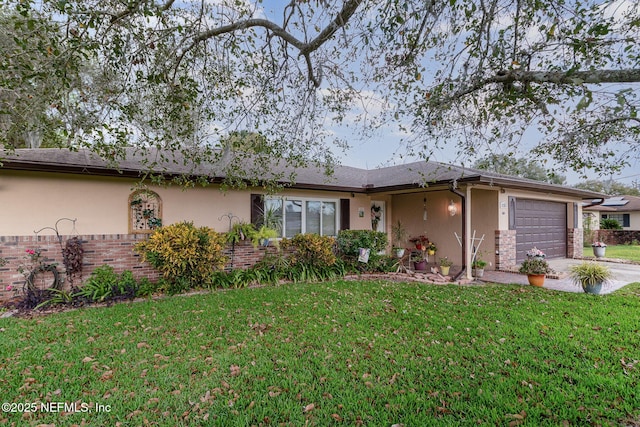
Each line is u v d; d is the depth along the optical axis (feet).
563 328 16.55
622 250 55.88
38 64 13.74
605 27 10.11
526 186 33.96
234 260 30.50
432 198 40.86
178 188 29.07
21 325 17.30
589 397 10.63
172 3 14.02
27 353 13.80
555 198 44.32
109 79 15.93
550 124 15.10
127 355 13.70
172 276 24.72
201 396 10.80
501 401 10.41
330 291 25.29
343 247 34.94
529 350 14.08
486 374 12.12
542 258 29.94
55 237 23.57
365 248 34.09
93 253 24.76
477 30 12.91
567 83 10.55
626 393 10.77
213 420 9.61
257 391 11.12
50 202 23.58
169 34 14.67
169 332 16.30
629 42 11.18
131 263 26.27
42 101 14.56
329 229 39.19
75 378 11.84
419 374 12.19
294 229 36.40
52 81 13.99
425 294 24.30
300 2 14.16
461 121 15.66
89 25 12.01
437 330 16.53
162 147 23.80
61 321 17.93
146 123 18.37
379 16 13.01
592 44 10.87
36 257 22.50
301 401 10.61
